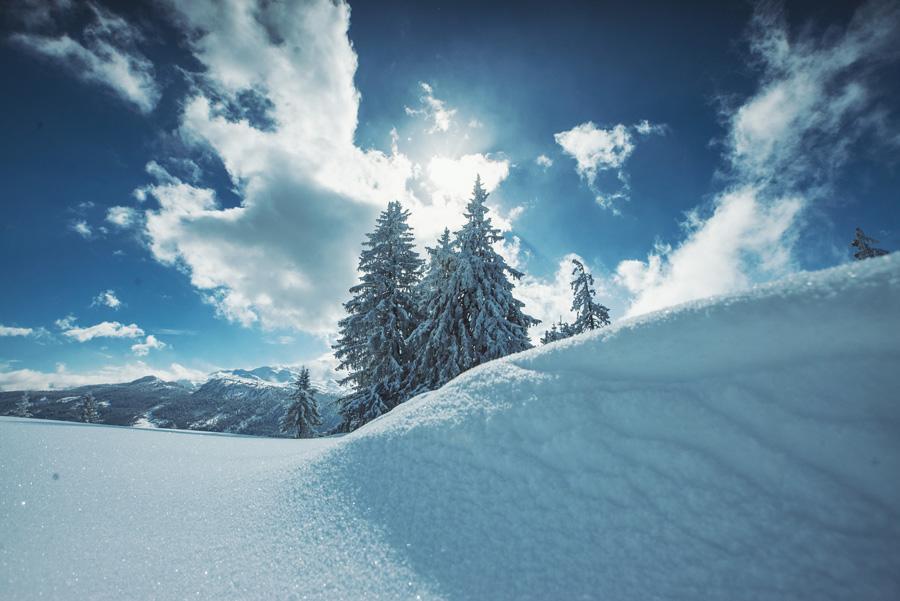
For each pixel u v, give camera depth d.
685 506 1.65
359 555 1.84
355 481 2.45
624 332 2.47
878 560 1.28
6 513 2.18
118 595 1.64
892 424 1.52
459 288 14.36
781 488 1.57
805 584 1.29
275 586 1.69
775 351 1.89
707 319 2.19
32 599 1.60
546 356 2.72
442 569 1.68
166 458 3.48
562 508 1.84
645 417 2.01
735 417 1.81
